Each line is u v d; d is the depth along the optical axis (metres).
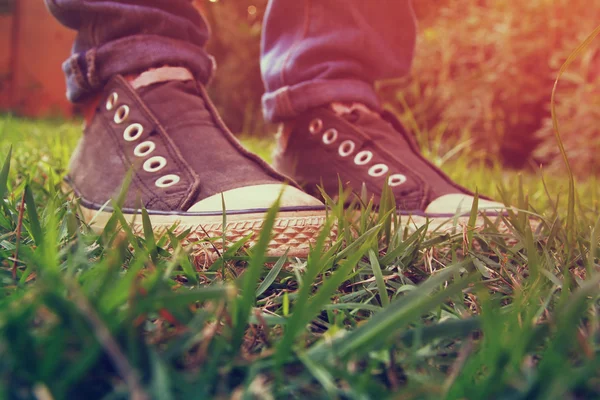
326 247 0.54
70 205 0.52
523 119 2.37
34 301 0.26
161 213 0.58
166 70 0.65
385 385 0.33
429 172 0.71
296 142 0.75
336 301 0.46
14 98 3.59
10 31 3.55
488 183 1.07
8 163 0.46
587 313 0.41
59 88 3.64
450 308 0.44
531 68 2.35
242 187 0.59
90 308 0.25
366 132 0.72
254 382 0.27
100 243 0.47
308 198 0.59
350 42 0.74
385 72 0.78
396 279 0.50
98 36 0.65
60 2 0.64
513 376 0.27
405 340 0.32
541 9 2.30
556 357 0.26
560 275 0.49
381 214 0.55
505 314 0.40
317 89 0.72
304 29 0.75
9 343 0.24
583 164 1.91
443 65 2.41
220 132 0.65
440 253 0.56
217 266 0.49
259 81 3.24
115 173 0.62
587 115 1.91
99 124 0.65
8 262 0.45
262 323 0.36
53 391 0.24
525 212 0.55
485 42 2.33
